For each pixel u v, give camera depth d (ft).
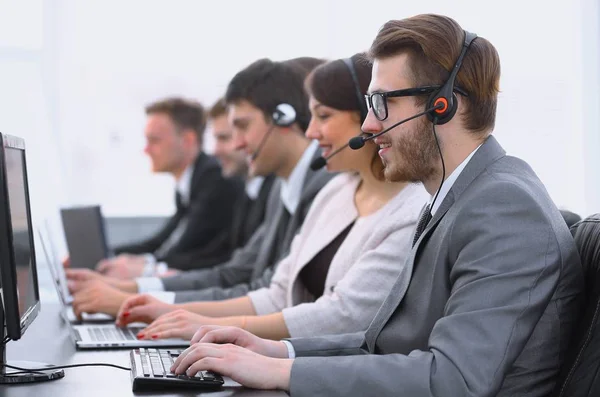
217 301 9.41
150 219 18.21
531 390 5.32
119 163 18.04
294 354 5.93
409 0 16.55
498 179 5.22
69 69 17.65
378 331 5.66
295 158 9.98
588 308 5.36
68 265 12.18
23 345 7.25
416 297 5.49
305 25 17.19
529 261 4.93
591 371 5.18
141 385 5.19
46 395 5.06
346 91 7.55
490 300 4.86
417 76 5.43
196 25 17.63
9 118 13.71
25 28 17.38
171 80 17.78
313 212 8.56
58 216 13.21
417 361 4.88
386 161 5.65
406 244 7.07
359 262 7.22
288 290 8.52
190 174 16.61
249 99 9.83
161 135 16.74
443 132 5.46
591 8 14.56
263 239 11.46
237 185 16.21
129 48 17.72
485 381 4.73
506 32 14.85
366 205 7.80
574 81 14.65
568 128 14.65
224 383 5.32
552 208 5.25
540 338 5.30
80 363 6.23
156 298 8.77
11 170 5.78
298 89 9.82
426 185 5.71
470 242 5.08
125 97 17.90
